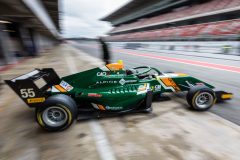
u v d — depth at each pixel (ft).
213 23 86.02
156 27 164.76
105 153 8.32
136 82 13.26
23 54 59.36
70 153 8.38
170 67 32.40
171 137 9.47
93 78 12.39
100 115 11.62
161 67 32.73
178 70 29.09
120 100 11.78
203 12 100.89
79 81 12.19
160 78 13.88
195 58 44.60
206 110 12.73
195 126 10.53
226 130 10.04
